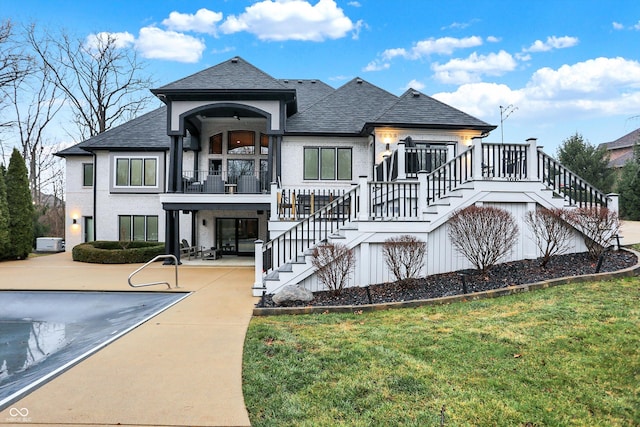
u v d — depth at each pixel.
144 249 13.79
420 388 3.26
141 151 16.22
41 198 28.75
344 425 2.73
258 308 6.15
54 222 28.22
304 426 2.74
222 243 16.12
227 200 12.90
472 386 3.29
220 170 15.80
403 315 5.58
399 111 13.78
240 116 15.04
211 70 14.05
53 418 2.88
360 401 3.07
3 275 10.39
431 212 7.98
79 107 27.56
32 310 7.03
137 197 16.30
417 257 7.23
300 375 3.59
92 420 2.85
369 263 7.89
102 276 10.20
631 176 22.64
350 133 14.45
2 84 22.22
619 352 3.77
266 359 4.03
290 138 14.59
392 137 13.39
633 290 5.72
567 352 3.85
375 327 5.05
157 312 6.25
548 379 3.36
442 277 7.63
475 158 8.20
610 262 7.25
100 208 16.42
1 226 13.91
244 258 14.94
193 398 3.20
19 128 26.47
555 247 8.05
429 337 4.50
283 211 11.35
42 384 3.50
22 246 14.68
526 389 3.21
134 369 3.84
